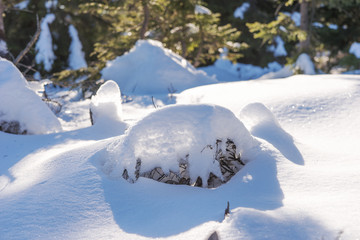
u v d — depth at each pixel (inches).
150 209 111.1
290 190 115.0
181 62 456.1
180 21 637.9
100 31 759.7
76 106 314.2
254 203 106.1
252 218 92.1
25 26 742.5
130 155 127.6
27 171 143.9
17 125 204.4
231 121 135.5
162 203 113.7
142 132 128.9
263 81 350.0
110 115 212.1
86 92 356.8
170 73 419.2
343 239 84.3
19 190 126.7
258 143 141.3
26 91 211.0
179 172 127.3
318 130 202.1
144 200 116.1
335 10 791.7
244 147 137.6
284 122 217.2
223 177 130.2
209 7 936.9
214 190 121.9
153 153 128.6
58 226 103.6
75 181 125.5
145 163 128.6
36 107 209.6
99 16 746.8
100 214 109.1
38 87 323.3
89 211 110.4
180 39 658.2
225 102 267.0
